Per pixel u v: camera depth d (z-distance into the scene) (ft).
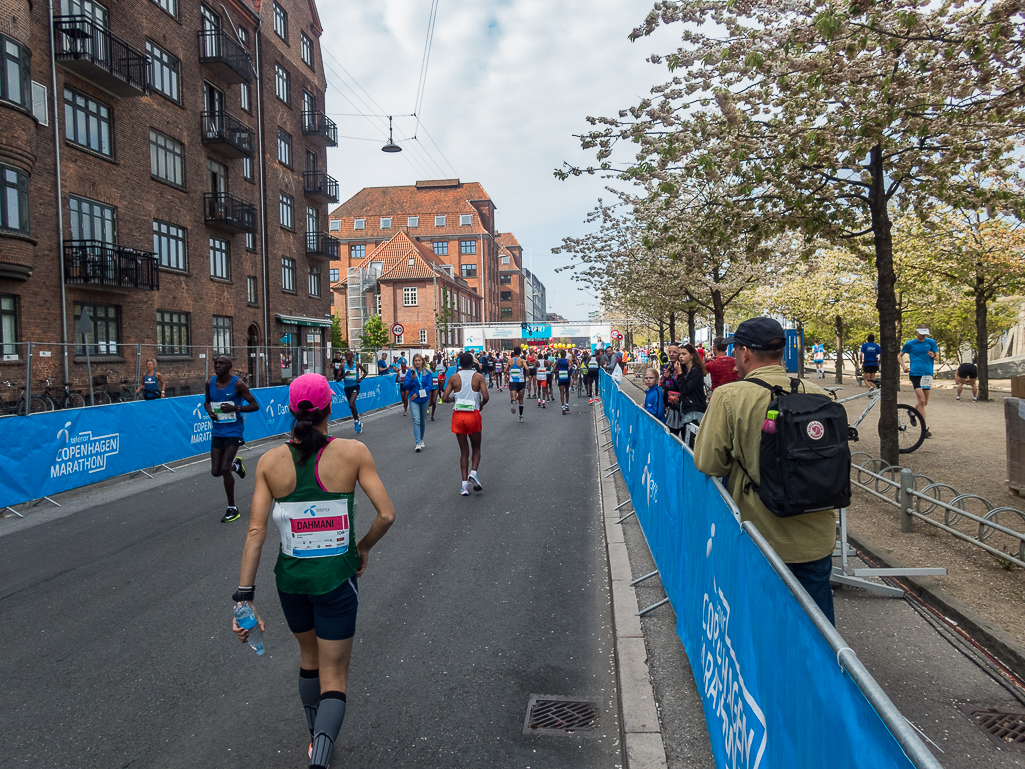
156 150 73.82
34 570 19.58
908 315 89.56
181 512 26.50
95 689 12.46
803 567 9.75
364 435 51.11
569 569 18.76
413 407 41.19
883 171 24.59
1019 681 11.76
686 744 10.02
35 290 55.72
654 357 100.73
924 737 10.14
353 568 9.37
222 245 87.86
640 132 23.44
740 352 10.45
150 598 17.06
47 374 52.80
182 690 12.38
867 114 20.01
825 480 8.93
